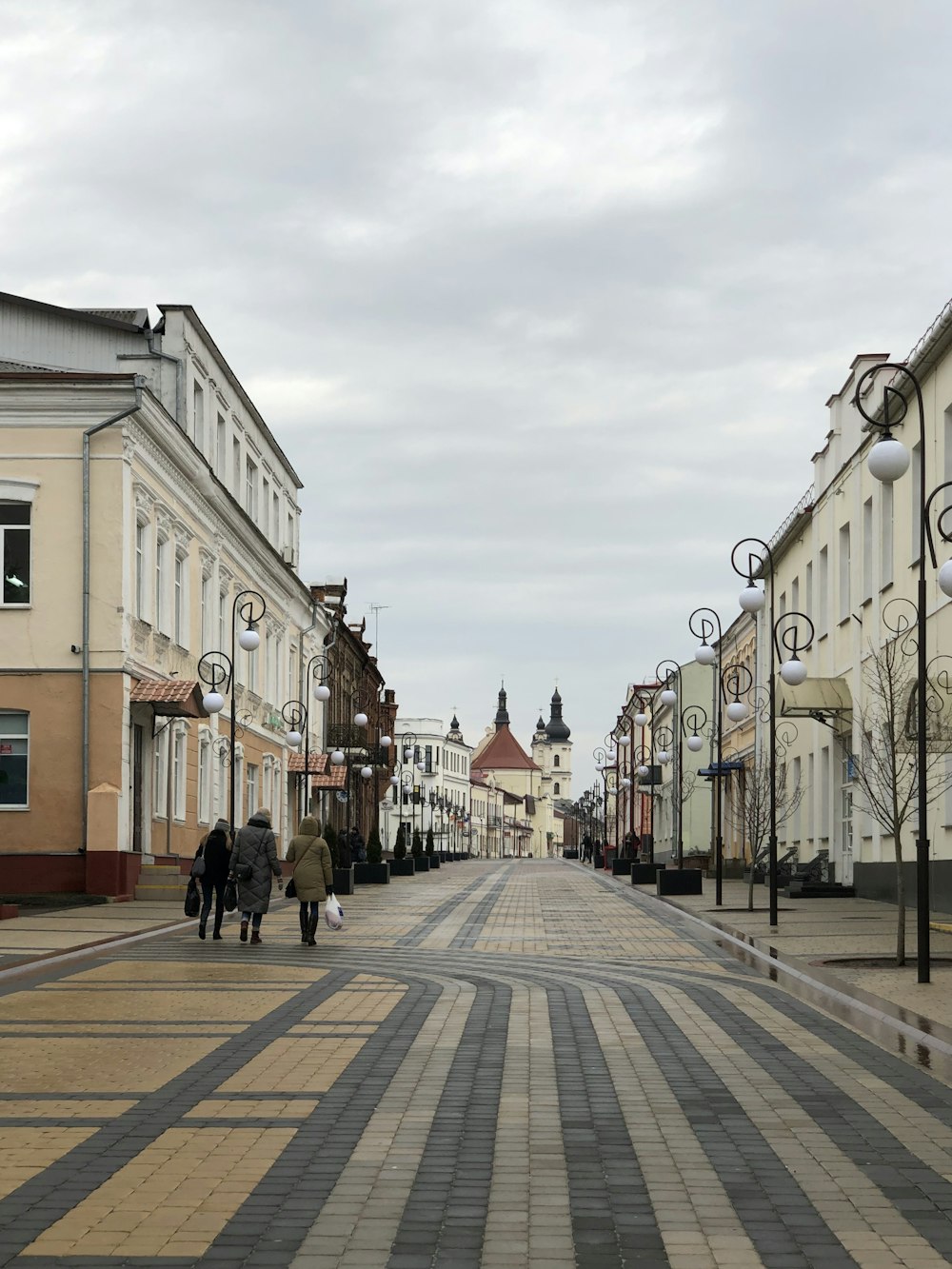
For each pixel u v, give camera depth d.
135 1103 9.49
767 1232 6.57
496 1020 13.54
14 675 33.72
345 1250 6.29
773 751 26.80
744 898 38.66
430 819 134.75
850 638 38.06
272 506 56.81
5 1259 6.16
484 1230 6.60
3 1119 9.01
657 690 79.44
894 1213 6.89
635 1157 8.02
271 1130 8.67
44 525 33.94
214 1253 6.24
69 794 33.50
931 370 29.62
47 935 23.39
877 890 35.16
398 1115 9.13
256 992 15.74
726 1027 13.06
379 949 21.55
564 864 93.62
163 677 37.75
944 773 27.08
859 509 36.88
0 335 40.03
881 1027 13.08
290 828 60.03
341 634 74.50
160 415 35.75
